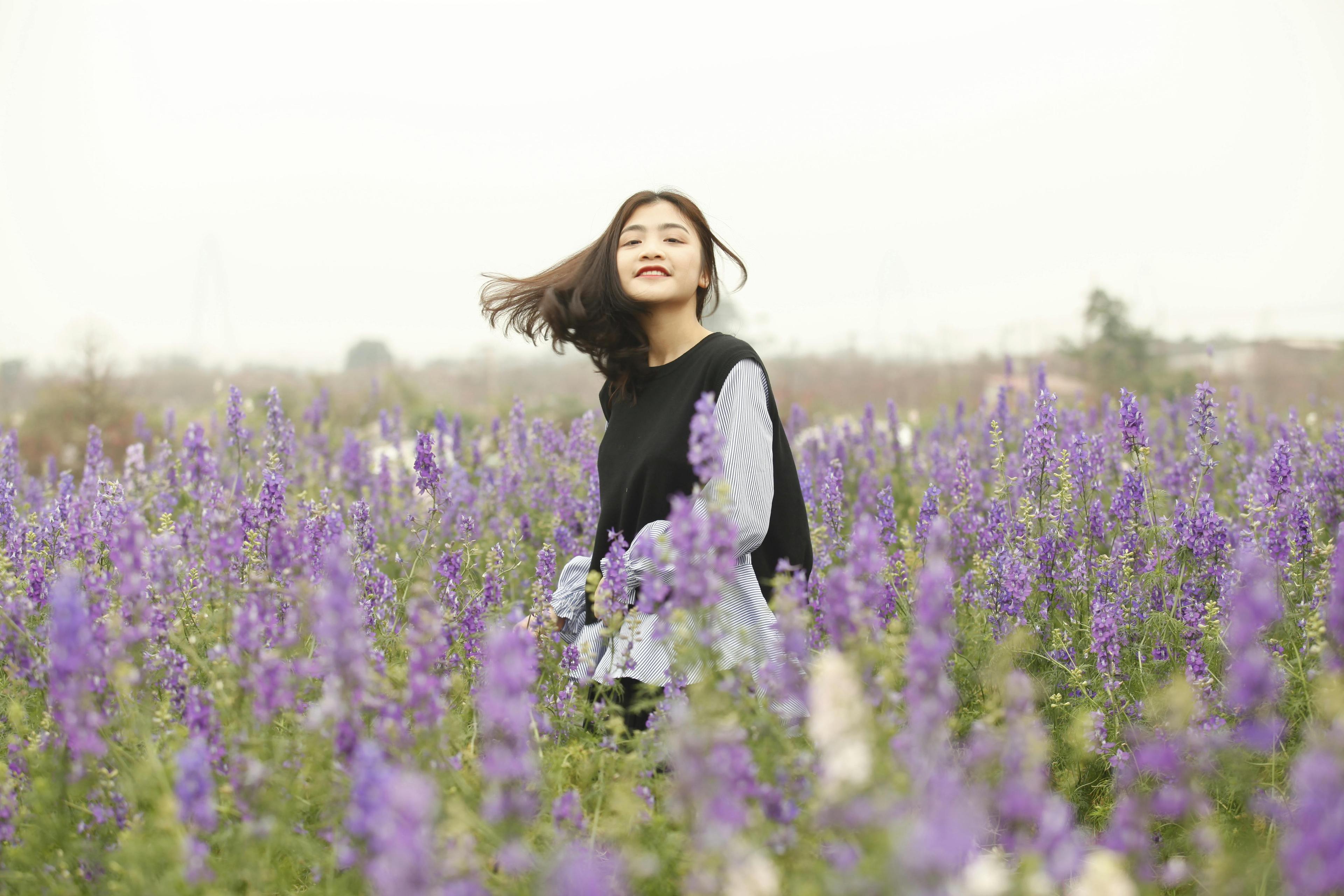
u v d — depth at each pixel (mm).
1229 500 7164
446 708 3326
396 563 6633
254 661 3238
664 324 4660
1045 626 4984
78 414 15992
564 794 2852
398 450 9219
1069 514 5719
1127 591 5039
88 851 2988
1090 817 3738
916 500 8672
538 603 4449
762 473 4062
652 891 2664
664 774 3410
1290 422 7926
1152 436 9375
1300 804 2898
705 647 3068
